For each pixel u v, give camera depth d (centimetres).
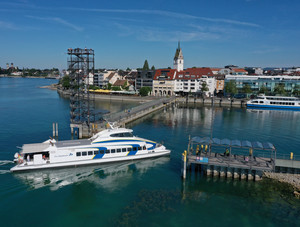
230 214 2883
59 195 3250
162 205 3044
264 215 2877
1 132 6259
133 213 2864
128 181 3684
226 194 3334
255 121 8744
